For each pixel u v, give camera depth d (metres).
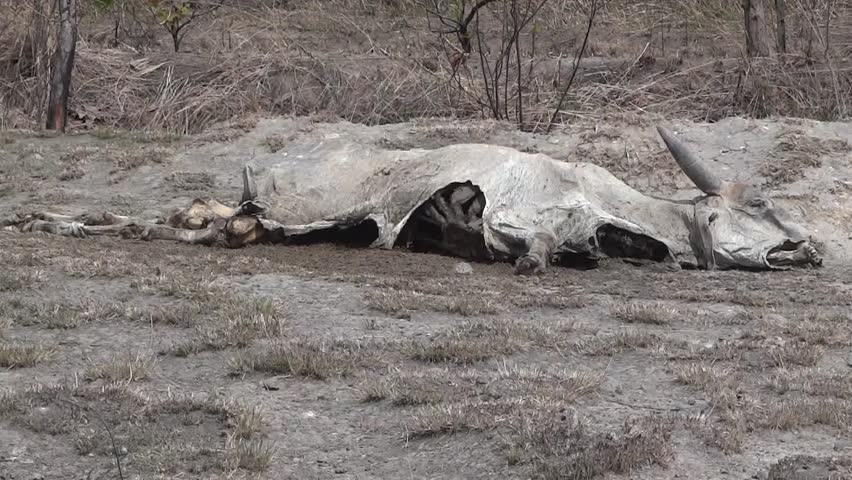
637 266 9.03
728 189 9.28
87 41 16.62
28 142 13.08
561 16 17.30
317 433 5.23
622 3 17.73
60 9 14.08
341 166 9.38
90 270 7.72
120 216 9.48
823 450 5.07
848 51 15.31
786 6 16.61
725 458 4.95
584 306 7.54
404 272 8.33
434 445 5.06
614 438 5.00
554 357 6.32
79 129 14.34
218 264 8.21
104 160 12.15
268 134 12.80
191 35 17.38
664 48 16.14
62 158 12.26
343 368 5.91
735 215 9.11
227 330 6.46
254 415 5.18
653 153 11.75
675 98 14.32
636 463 4.79
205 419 5.25
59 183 11.62
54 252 8.30
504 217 8.78
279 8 18.78
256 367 5.95
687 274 8.80
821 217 10.49
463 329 6.70
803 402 5.54
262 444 4.99
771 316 7.29
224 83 15.17
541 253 8.56
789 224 9.15
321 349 6.16
